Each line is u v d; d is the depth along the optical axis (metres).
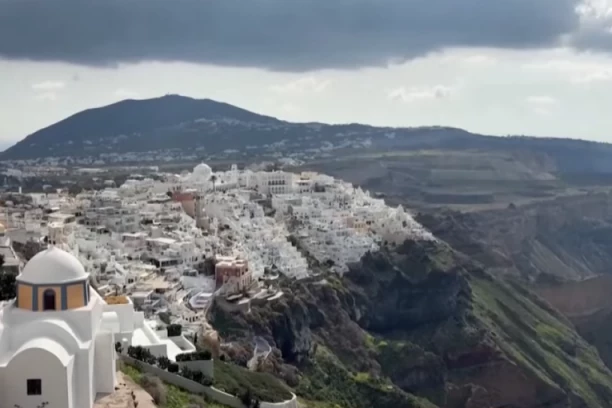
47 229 146.62
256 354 130.00
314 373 145.38
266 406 88.56
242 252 165.88
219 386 85.38
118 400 62.53
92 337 61.91
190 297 136.75
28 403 56.00
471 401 176.88
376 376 157.88
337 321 168.12
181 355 86.88
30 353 55.88
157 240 160.38
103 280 129.62
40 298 61.00
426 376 170.75
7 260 104.38
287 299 153.50
